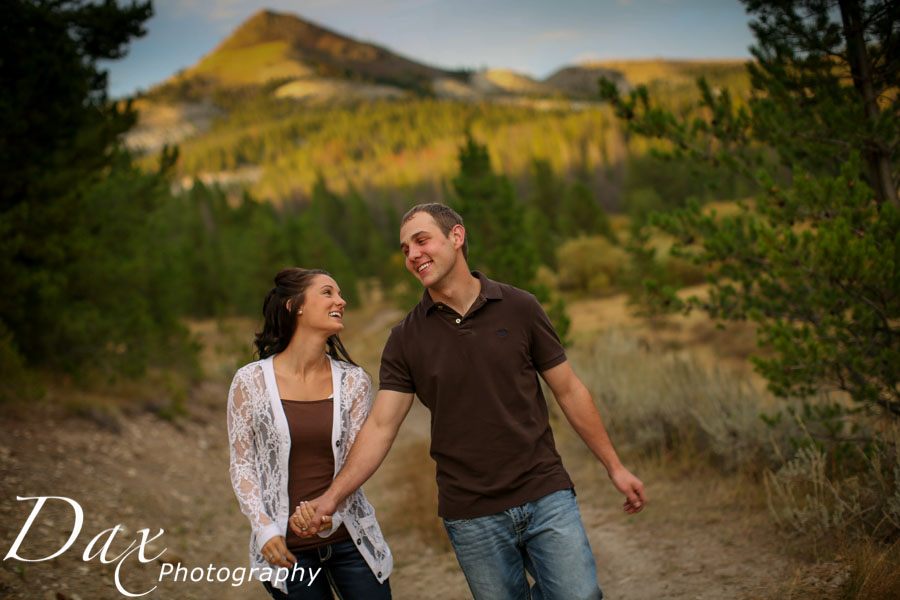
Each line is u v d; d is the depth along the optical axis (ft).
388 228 314.14
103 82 30.96
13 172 26.25
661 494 17.17
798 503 13.71
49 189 26.73
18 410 22.59
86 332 29.30
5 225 24.39
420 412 42.88
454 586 13.91
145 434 26.66
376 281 242.17
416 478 22.89
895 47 15.62
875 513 12.37
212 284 135.74
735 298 16.83
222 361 55.42
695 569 12.52
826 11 16.01
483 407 7.61
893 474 12.54
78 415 24.80
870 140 15.20
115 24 28.66
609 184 383.24
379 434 7.85
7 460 17.87
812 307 15.46
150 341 34.68
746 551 12.84
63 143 28.19
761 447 16.79
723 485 16.74
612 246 146.30
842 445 14.67
